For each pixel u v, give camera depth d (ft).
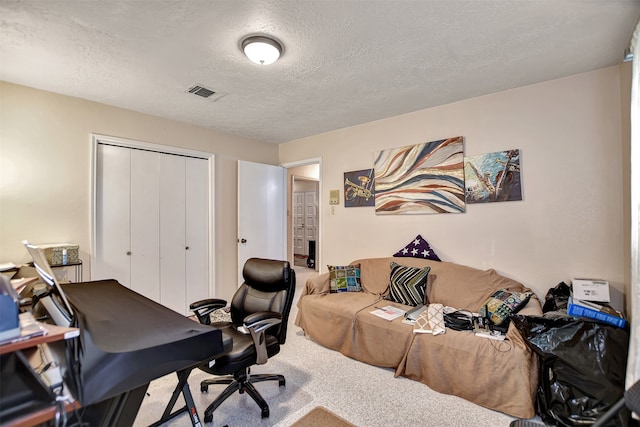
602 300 7.05
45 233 8.88
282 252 15.62
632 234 4.79
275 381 7.69
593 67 7.63
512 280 8.84
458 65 7.52
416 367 7.57
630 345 4.70
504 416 6.28
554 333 6.03
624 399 3.19
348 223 12.88
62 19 5.64
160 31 6.06
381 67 7.59
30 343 2.80
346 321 9.00
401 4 5.30
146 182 11.17
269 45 6.35
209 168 13.05
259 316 6.14
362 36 6.26
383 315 8.46
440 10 5.46
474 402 6.68
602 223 7.65
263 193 14.76
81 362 3.08
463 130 9.84
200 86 8.68
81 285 6.44
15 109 8.42
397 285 9.66
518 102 8.85
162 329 3.99
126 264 10.64
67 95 9.26
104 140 10.00
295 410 6.54
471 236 9.68
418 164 10.73
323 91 9.09
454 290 9.14
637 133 4.74
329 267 11.44
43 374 3.10
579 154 7.96
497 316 7.27
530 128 8.66
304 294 10.75
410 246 10.77
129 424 4.26
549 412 5.92
